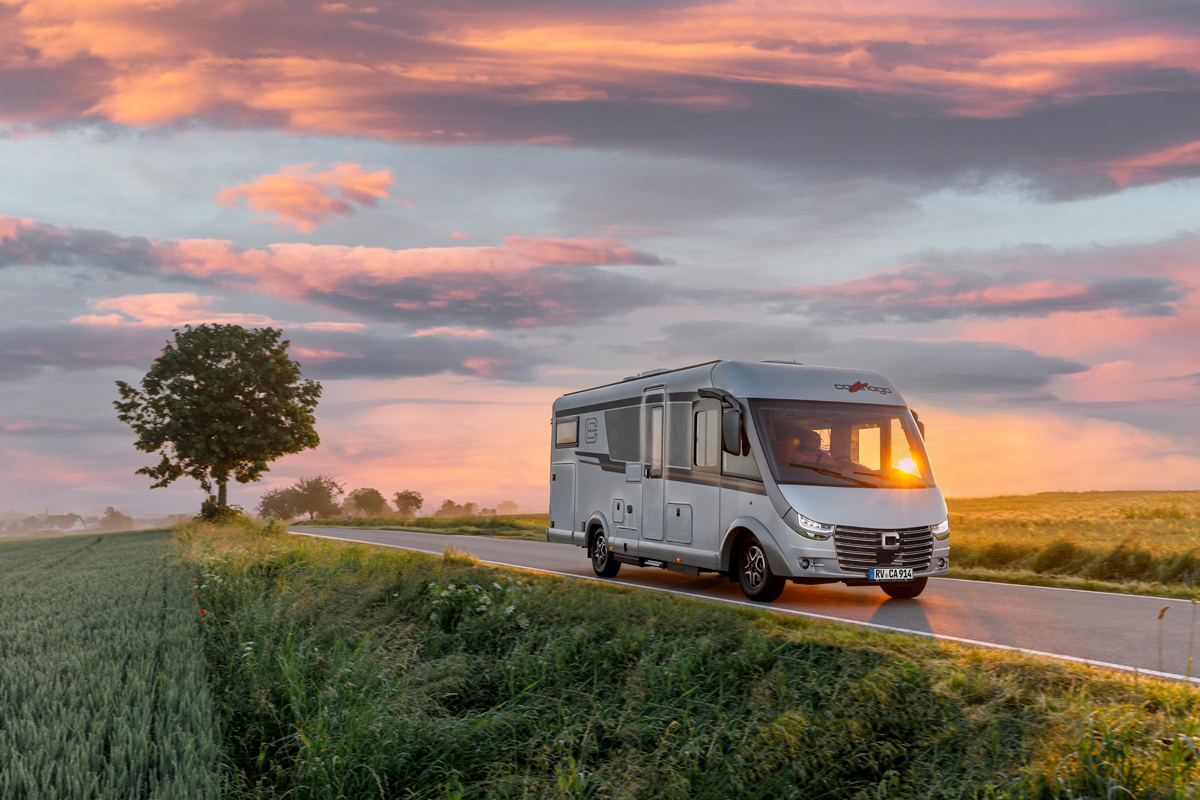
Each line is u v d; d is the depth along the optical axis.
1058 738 5.12
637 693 7.09
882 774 5.49
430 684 7.68
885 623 10.24
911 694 6.14
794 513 11.46
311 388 47.00
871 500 11.73
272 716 6.71
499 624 9.64
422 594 11.30
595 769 5.98
